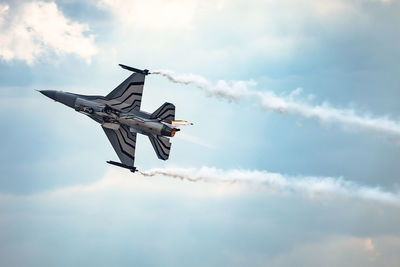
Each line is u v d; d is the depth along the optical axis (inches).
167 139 6889.8
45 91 6909.5
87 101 6830.7
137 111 6820.9
